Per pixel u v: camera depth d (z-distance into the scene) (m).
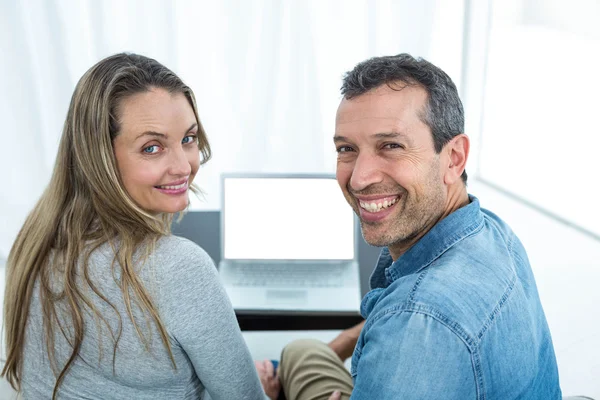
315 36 3.32
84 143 1.06
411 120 1.00
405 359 0.89
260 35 3.28
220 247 2.00
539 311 1.12
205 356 1.09
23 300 1.09
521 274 1.11
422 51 3.40
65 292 1.03
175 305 1.04
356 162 1.04
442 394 0.89
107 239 1.04
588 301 2.74
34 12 3.13
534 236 3.36
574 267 3.04
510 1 3.61
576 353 2.40
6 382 1.41
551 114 4.97
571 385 2.22
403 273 1.09
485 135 4.57
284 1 3.24
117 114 1.06
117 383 1.09
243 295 1.79
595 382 2.24
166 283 1.03
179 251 1.05
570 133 4.72
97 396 1.10
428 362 0.89
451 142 1.05
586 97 5.24
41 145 3.25
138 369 1.06
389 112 1.00
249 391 1.19
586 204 3.72
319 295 1.80
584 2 6.39
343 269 1.94
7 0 3.04
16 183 3.28
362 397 0.93
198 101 3.41
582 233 3.40
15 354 1.14
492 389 0.95
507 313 0.97
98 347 1.05
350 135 1.03
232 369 1.14
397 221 1.06
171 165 1.12
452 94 1.04
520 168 4.21
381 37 3.38
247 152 3.47
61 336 1.07
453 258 1.00
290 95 3.41
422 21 3.35
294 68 3.35
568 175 4.12
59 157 1.10
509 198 3.82
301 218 1.98
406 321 0.92
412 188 1.03
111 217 1.06
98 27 3.17
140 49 3.25
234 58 3.31
